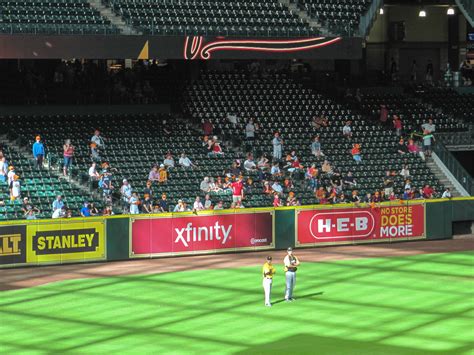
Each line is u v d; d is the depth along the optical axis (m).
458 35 80.00
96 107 61.72
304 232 53.59
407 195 58.50
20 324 34.69
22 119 58.78
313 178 58.25
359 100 69.25
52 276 44.47
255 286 41.97
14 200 50.88
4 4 58.84
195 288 41.53
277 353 30.36
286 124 64.50
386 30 79.12
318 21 66.06
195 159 59.12
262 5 66.56
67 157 54.44
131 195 52.62
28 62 63.28
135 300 38.94
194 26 62.38
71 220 47.81
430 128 65.44
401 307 37.50
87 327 34.19
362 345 31.42
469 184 61.69
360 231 55.03
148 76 65.69
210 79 66.94
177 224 50.41
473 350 30.70
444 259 49.53
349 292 40.53
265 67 74.50
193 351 30.69
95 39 55.16
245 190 56.62
